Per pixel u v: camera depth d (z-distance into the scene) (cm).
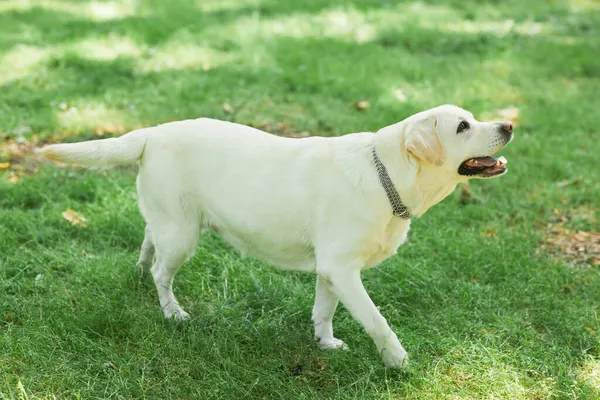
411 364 362
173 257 387
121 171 590
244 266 455
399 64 859
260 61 846
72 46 847
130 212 507
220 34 933
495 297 439
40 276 431
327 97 760
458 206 566
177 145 371
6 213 496
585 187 600
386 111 720
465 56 919
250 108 714
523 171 620
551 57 930
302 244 360
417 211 350
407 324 412
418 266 464
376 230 346
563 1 1288
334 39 935
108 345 372
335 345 387
